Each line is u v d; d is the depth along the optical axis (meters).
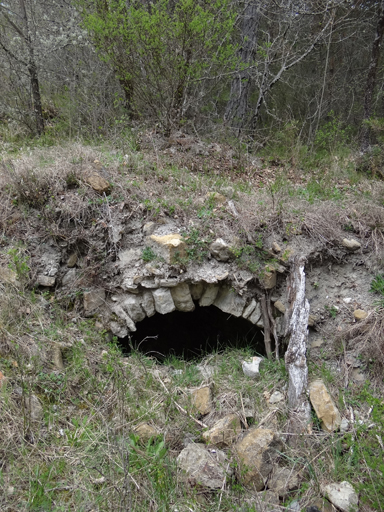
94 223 4.10
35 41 6.00
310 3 8.09
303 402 3.19
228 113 7.80
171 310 4.09
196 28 5.28
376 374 3.44
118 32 5.41
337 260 4.20
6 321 3.29
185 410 3.27
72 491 2.49
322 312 3.99
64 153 4.82
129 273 3.98
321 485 2.69
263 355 4.29
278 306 4.16
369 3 9.33
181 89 6.00
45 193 4.19
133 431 2.96
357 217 4.47
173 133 6.09
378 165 6.06
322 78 9.20
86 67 6.75
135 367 3.58
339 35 8.67
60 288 3.93
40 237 4.02
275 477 2.76
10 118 6.38
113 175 4.57
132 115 6.43
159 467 2.68
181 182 4.88
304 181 5.75
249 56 7.63
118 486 2.51
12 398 2.84
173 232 4.14
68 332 3.61
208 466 2.76
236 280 4.06
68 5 6.73
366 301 3.93
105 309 3.99
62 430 2.87
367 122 6.37
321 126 8.24
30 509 2.34
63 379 3.15
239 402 3.37
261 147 6.92
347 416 3.18
